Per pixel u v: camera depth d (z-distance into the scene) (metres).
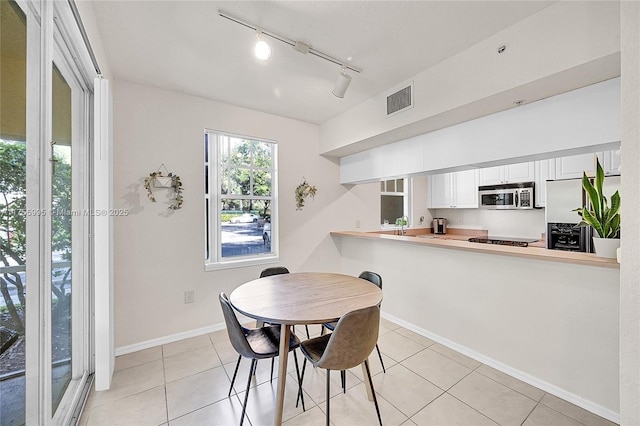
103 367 1.96
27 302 1.05
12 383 1.00
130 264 2.55
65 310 1.67
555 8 1.65
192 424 1.67
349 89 2.74
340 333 1.43
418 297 2.90
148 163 2.63
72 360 1.79
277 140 3.45
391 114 2.71
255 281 2.24
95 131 1.92
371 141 3.16
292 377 2.13
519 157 2.20
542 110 2.03
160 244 2.69
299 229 3.64
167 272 2.72
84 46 1.54
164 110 2.71
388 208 4.83
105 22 1.79
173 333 2.75
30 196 1.06
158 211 2.68
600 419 1.69
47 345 1.12
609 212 1.78
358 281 2.24
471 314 2.43
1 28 0.93
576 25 1.58
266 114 3.36
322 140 3.74
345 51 2.12
